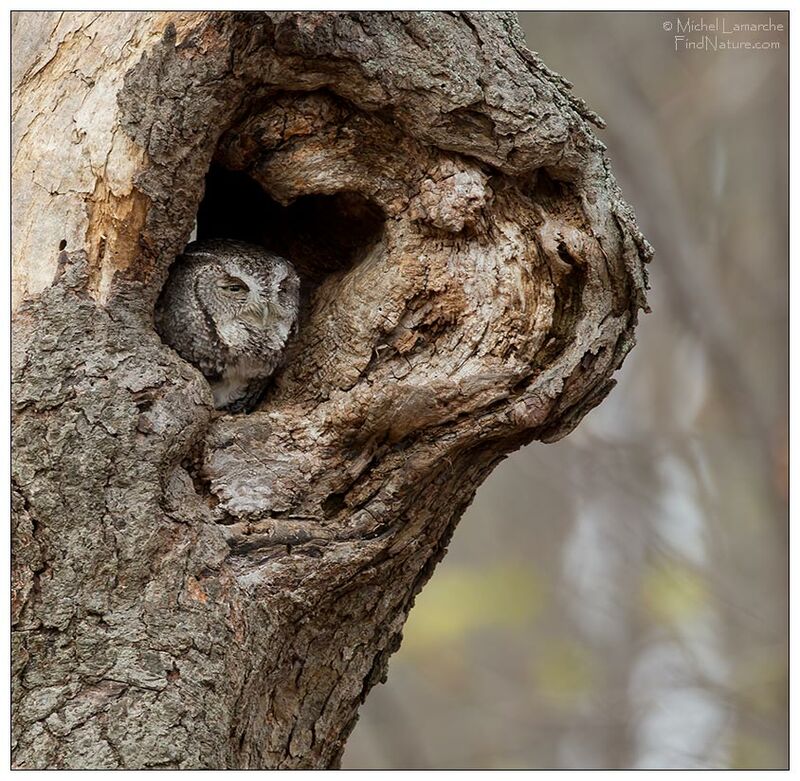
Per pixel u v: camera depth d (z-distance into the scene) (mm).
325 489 9000
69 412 8078
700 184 23969
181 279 10195
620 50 22359
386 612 9461
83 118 8523
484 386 8969
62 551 7973
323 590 8828
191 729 7918
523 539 24125
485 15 9180
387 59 8852
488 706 21547
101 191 8438
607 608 22375
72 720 7777
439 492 9367
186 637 8070
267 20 8492
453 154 9195
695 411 22844
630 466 21609
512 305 9086
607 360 9250
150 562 8102
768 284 23047
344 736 9570
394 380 9070
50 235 8414
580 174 9336
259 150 9188
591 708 21344
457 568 22375
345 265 10695
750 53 23359
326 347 9430
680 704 20328
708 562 21000
